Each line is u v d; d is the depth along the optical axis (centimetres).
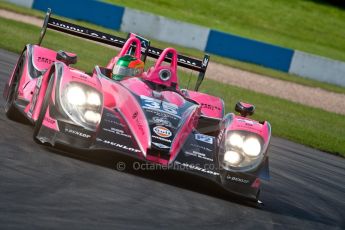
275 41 12644
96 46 8212
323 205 2822
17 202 1723
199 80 3312
